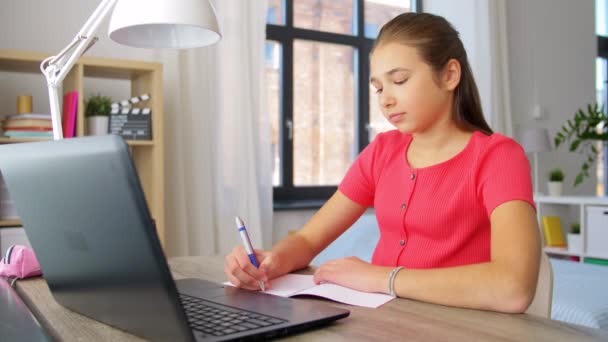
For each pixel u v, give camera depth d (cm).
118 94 298
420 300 88
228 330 67
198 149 305
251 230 317
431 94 105
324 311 76
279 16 373
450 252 108
